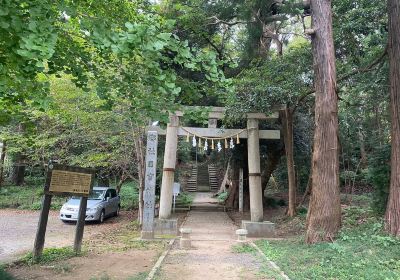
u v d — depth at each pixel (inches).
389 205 329.7
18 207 807.1
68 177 328.8
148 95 197.5
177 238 446.9
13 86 162.7
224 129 510.9
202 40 605.3
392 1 341.1
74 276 259.6
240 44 655.8
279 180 929.5
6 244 424.2
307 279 236.2
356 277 229.3
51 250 342.6
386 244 293.1
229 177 925.2
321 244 328.2
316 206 355.6
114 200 706.2
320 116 363.6
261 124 638.5
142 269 284.7
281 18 541.3
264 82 466.0
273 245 380.8
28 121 251.1
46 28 128.2
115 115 488.1
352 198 709.9
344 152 798.5
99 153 585.3
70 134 568.1
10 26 132.8
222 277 258.4
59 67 186.5
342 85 493.7
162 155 674.8
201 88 259.3
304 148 682.2
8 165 943.7
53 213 743.7
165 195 491.2
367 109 595.2
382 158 413.4
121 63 194.2
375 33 446.9
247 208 775.7
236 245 399.9
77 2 188.5
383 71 432.5
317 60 372.2
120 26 183.0
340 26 445.1
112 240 437.1
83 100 477.1
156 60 179.9
